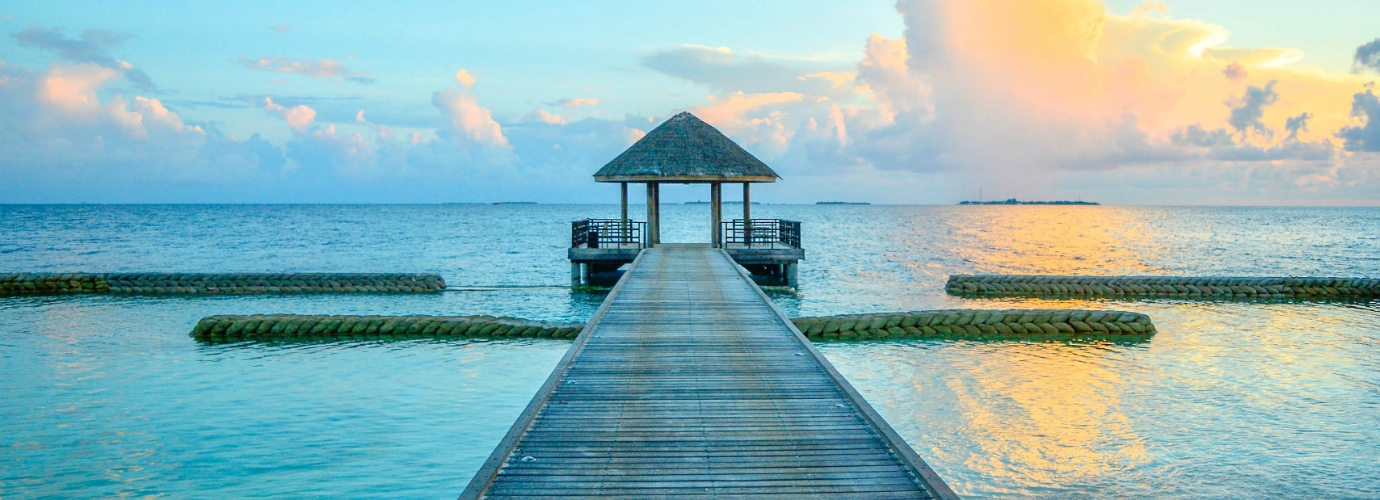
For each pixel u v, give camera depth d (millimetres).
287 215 152875
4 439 10297
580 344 11305
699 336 12219
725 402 8500
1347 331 19047
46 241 58969
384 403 12086
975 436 10516
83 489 8664
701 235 74688
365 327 17891
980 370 14461
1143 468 9375
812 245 56094
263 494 8562
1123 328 18375
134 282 27094
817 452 6953
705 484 6250
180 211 188250
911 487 6195
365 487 8773
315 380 13578
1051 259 42906
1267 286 26016
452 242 58219
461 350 16281
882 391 12891
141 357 15562
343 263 39406
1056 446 10148
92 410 11633
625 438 7324
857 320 18109
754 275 28016
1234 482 8969
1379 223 115875
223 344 16922
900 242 60875
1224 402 12156
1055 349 16547
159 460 9555
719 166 25984
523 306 23688
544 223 107625
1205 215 184500
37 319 20969
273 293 26703
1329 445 10188
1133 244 59156
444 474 9164
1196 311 22766
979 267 37656
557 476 6406
